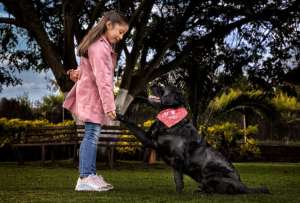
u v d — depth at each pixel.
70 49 14.18
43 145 13.55
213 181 5.18
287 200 4.77
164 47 15.05
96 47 5.33
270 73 15.69
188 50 15.59
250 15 15.09
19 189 5.87
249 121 24.81
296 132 27.05
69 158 17.59
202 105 18.45
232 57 16.02
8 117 26.41
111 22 5.43
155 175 9.85
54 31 16.66
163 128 5.18
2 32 16.89
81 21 16.73
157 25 15.97
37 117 27.38
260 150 20.67
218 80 17.41
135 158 18.09
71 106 5.70
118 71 17.81
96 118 5.39
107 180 8.14
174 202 4.45
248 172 11.64
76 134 13.11
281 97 27.41
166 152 5.21
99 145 12.73
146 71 15.20
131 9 15.98
